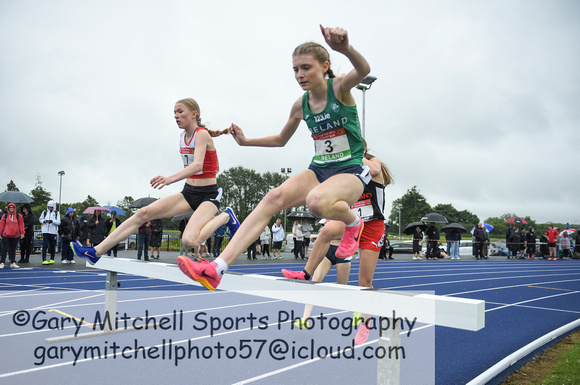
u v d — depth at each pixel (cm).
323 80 260
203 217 390
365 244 384
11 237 1020
